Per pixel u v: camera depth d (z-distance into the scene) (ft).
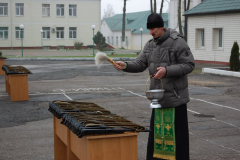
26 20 174.91
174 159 13.94
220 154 19.45
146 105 34.63
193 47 94.73
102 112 14.07
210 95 41.37
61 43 182.29
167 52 13.82
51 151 19.99
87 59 105.09
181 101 13.85
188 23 95.50
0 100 37.40
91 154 10.96
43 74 64.39
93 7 185.06
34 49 174.70
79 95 40.88
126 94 41.70
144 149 20.38
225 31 84.53
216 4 88.38
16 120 28.09
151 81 14.42
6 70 37.83
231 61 64.75
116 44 229.45
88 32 186.09
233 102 36.55
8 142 21.84
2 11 171.63
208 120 28.12
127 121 12.28
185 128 14.06
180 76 13.88
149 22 13.91
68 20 182.09
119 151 11.34
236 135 23.62
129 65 14.38
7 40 172.65
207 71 65.62
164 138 14.10
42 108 33.04
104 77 60.59
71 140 13.28
